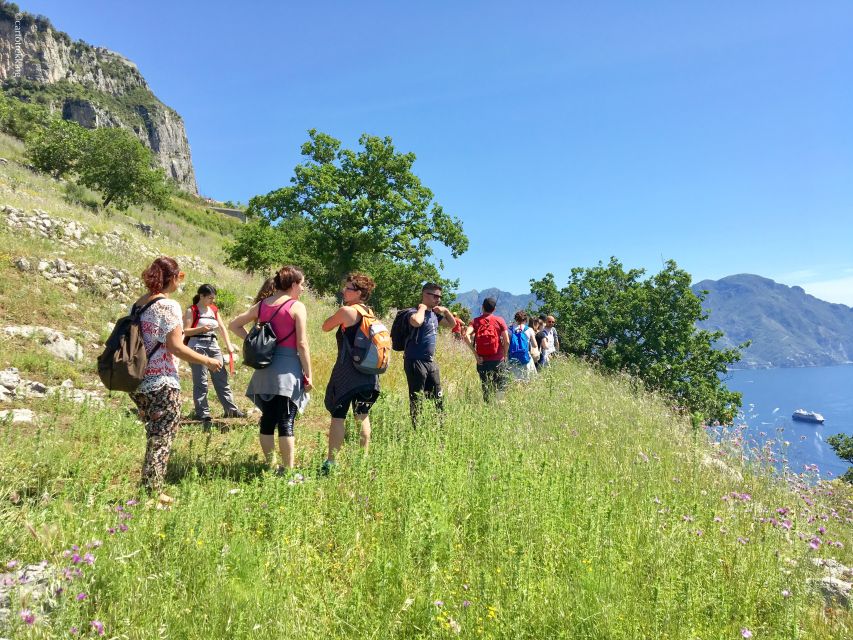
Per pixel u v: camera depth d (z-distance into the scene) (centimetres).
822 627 318
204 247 3519
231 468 503
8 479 387
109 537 297
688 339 2914
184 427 639
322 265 3591
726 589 329
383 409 637
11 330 792
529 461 505
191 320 697
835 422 14150
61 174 3525
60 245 1218
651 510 412
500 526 361
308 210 3509
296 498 383
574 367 1505
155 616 254
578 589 305
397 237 3547
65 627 227
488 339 827
